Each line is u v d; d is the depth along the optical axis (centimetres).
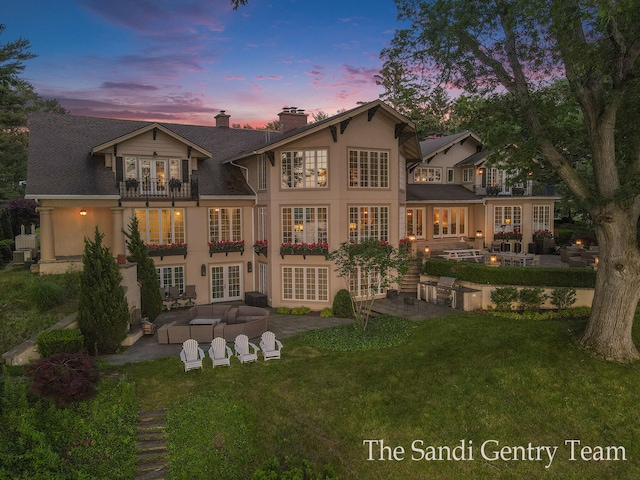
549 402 1189
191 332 1605
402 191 2452
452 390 1244
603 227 1392
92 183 2023
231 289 2362
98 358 1407
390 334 1669
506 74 1482
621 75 1270
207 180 2327
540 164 1723
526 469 1002
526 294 1878
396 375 1334
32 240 2481
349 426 1111
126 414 1103
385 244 2000
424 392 1240
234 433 1077
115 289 1487
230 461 1002
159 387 1245
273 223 2180
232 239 2355
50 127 2245
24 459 922
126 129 2427
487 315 1855
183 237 2219
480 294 1959
